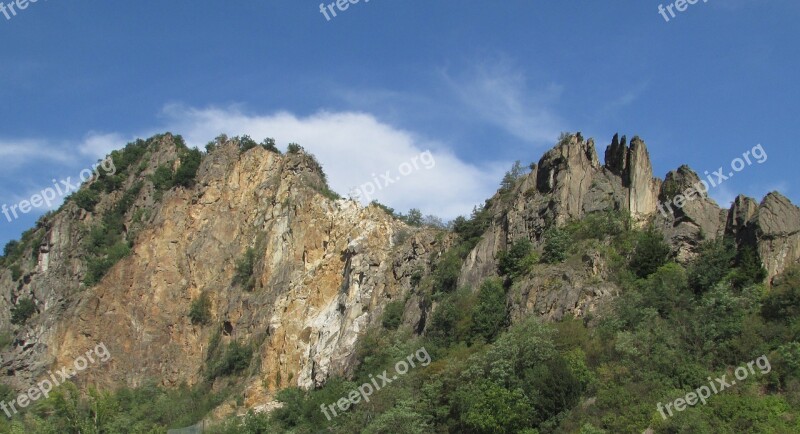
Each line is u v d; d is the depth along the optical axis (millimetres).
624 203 104125
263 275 143875
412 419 86750
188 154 169250
